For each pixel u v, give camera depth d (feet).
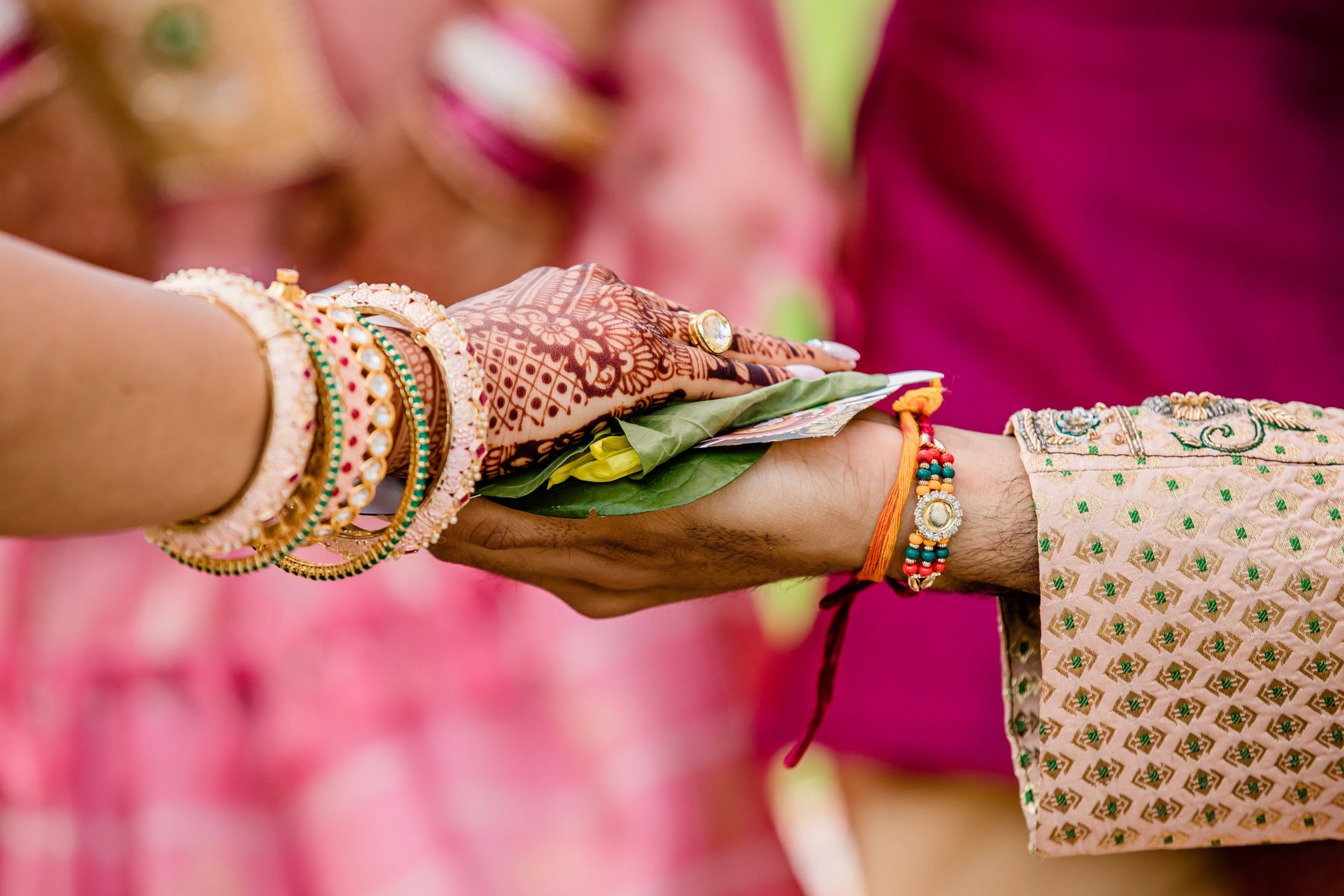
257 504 1.69
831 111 5.36
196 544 1.79
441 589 5.03
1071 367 3.96
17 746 4.79
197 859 4.73
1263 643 2.30
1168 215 3.85
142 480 1.54
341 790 4.88
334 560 4.96
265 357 1.66
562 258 5.27
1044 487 2.31
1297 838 2.48
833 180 5.38
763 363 2.50
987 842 3.75
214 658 4.87
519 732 5.11
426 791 4.94
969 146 4.12
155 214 4.71
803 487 2.34
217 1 4.42
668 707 5.20
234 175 4.71
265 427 1.67
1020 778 2.54
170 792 4.75
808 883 5.43
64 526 1.51
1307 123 3.75
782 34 5.29
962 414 4.07
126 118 4.53
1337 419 2.44
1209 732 2.37
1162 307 3.86
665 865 5.10
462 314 2.14
